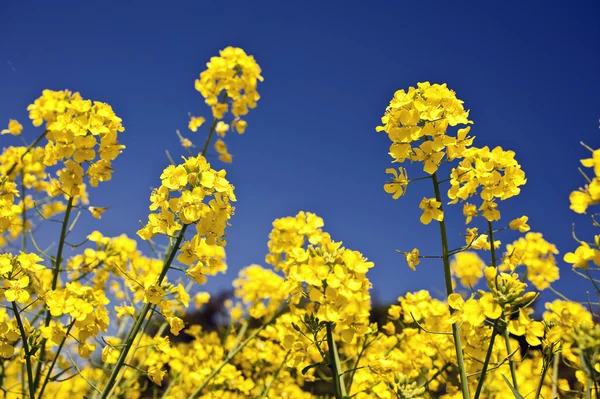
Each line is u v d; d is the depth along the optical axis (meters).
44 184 0.79
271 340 0.77
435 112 0.55
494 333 0.50
